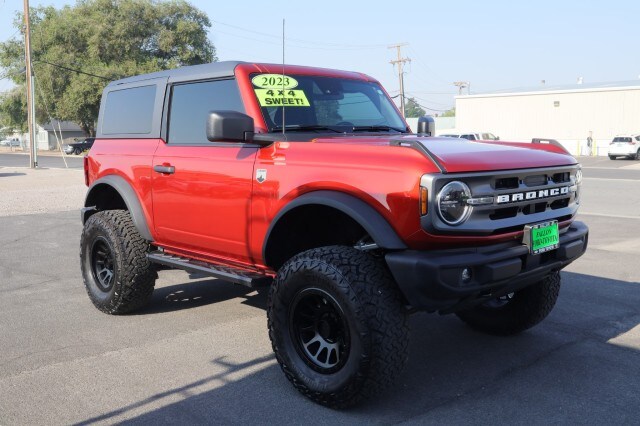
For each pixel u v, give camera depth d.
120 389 3.68
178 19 56.78
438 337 4.60
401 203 3.16
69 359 4.18
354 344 3.20
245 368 4.00
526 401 3.46
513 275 3.33
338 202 3.36
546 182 3.65
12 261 7.73
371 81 5.02
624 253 7.65
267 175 3.81
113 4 55.94
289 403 3.48
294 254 4.00
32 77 32.91
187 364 4.08
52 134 77.19
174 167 4.52
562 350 4.28
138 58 55.50
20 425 3.22
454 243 3.20
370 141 3.74
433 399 3.51
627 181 19.67
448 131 54.69
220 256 4.38
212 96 4.40
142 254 4.98
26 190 18.64
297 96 4.32
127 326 4.91
